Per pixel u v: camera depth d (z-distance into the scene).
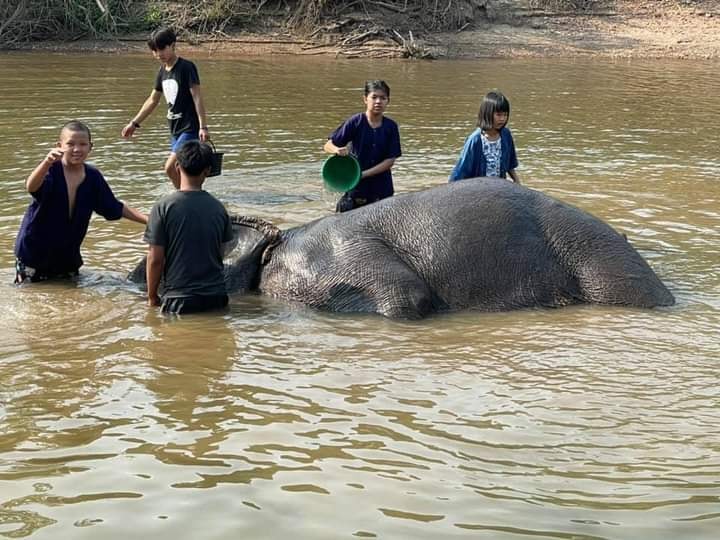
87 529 4.07
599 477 4.57
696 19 29.62
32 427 5.07
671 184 11.57
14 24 25.83
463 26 28.03
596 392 5.61
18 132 13.73
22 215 9.60
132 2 27.44
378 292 7.17
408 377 5.82
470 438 4.98
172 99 10.50
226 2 27.02
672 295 7.46
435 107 17.16
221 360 6.11
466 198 7.57
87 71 20.81
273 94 18.27
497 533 4.06
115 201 7.91
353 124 9.13
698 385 5.74
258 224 7.85
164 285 7.14
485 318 7.10
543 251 7.41
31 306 7.18
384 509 4.25
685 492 4.43
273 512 4.22
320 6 26.89
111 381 5.73
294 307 7.33
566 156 13.19
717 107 17.94
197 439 4.94
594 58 26.05
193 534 4.04
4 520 4.14
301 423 5.13
